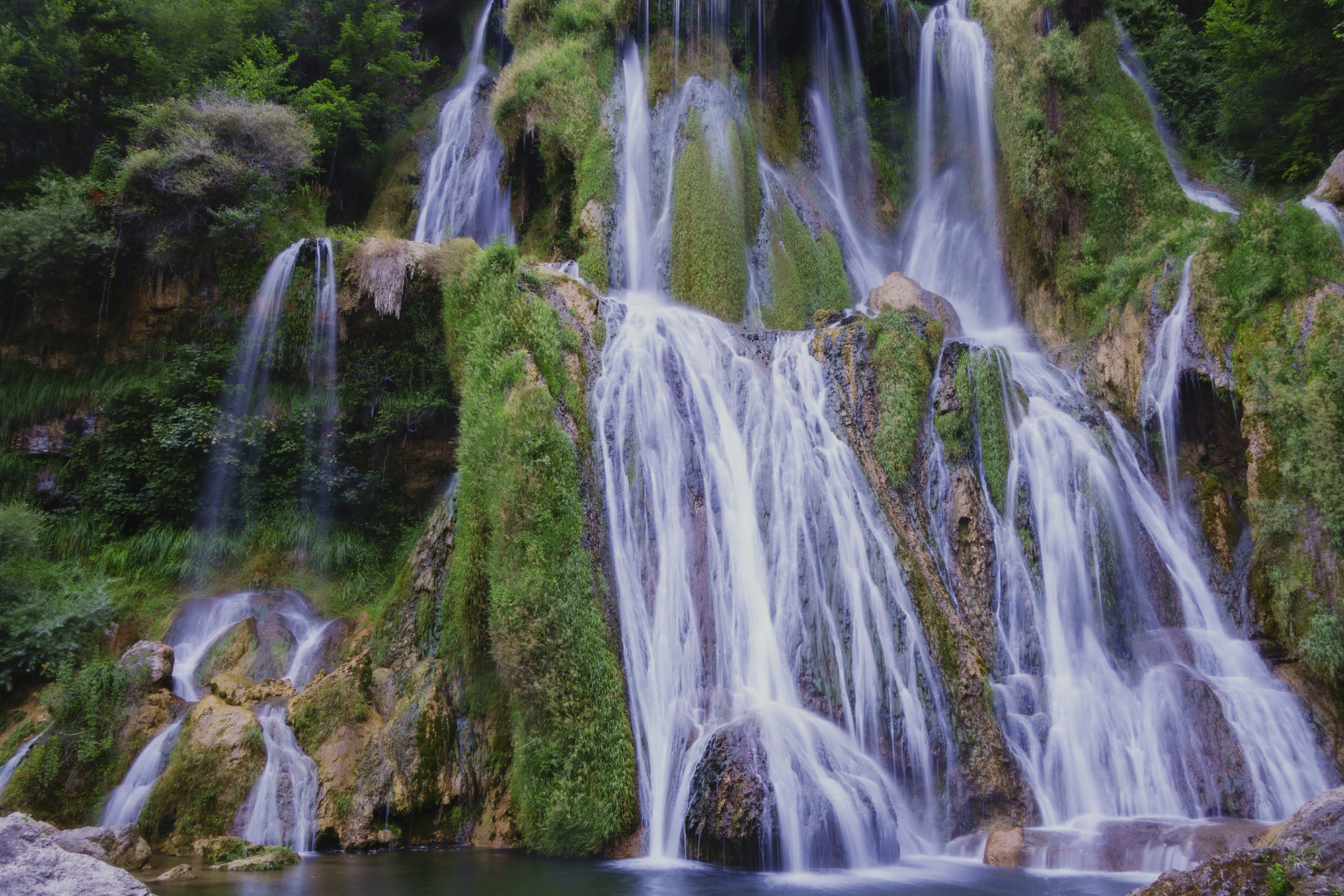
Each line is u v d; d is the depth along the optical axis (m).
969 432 13.86
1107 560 13.14
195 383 16.72
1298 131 22.22
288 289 17.19
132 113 18.61
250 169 18.00
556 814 9.26
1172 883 5.45
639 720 10.51
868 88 25.16
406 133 27.66
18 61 18.95
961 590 12.72
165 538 15.80
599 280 18.73
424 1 30.59
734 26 22.64
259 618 14.69
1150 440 14.76
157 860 8.91
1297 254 13.23
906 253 23.08
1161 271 15.16
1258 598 12.55
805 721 10.41
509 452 10.76
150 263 17.31
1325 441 11.75
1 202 18.44
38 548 14.50
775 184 21.47
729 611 11.80
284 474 16.92
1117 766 10.96
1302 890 4.91
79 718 10.54
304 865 8.70
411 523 17.67
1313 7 20.67
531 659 9.79
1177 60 25.28
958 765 10.75
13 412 16.08
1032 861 9.08
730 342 14.50
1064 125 18.34
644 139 20.75
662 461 12.62
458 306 13.28
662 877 8.20
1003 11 19.83
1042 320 18.16
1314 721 11.02
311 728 10.49
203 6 22.83
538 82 20.97
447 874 8.24
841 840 9.01
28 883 5.86
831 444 12.95
